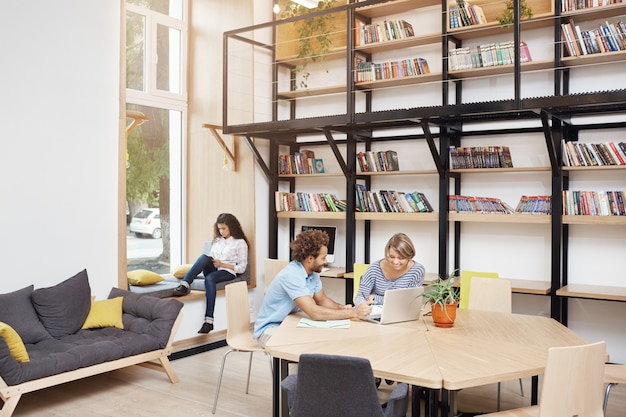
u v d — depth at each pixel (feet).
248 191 21.08
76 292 15.23
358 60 20.08
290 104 22.39
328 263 21.20
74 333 14.98
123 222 17.20
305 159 21.09
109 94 17.03
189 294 18.74
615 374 11.03
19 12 15.05
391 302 11.70
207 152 22.00
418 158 19.61
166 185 21.84
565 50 16.29
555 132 16.03
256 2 21.09
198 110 22.20
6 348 11.95
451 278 12.13
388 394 14.46
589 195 15.69
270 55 21.70
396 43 18.75
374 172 19.33
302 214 20.93
